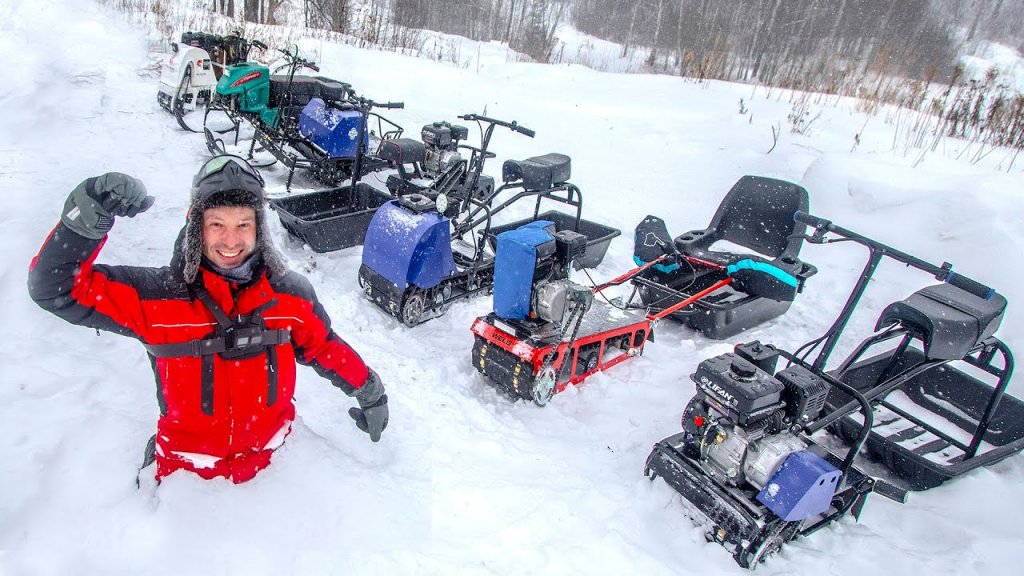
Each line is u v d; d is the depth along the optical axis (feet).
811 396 10.90
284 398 7.96
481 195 23.56
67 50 36.73
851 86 45.19
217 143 26.63
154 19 46.37
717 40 63.67
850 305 12.41
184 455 7.63
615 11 104.12
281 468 8.52
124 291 6.57
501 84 42.55
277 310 7.34
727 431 10.76
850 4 74.43
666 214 26.37
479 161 19.12
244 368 7.27
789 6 70.69
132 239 18.34
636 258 19.30
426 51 56.29
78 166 23.07
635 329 15.96
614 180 29.14
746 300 18.07
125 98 31.60
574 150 32.19
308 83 25.79
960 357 12.55
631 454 12.62
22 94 29.76
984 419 13.04
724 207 20.12
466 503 10.34
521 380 13.48
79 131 26.91
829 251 23.24
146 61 37.78
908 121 35.60
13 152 23.71
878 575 10.18
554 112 36.94
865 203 23.94
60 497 8.12
